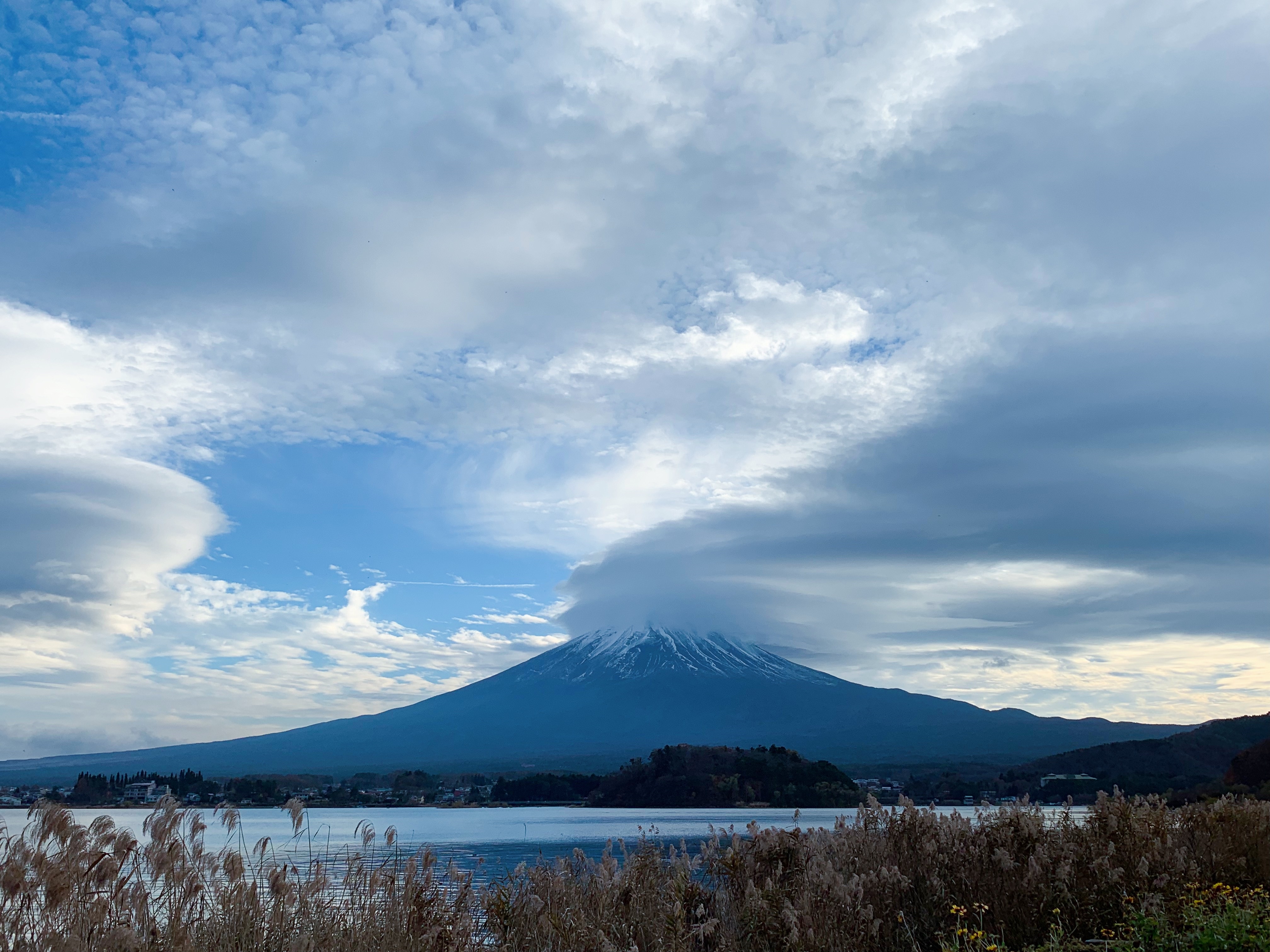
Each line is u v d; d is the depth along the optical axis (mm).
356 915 8555
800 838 10727
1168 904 8891
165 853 7840
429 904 8844
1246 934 7574
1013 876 9562
